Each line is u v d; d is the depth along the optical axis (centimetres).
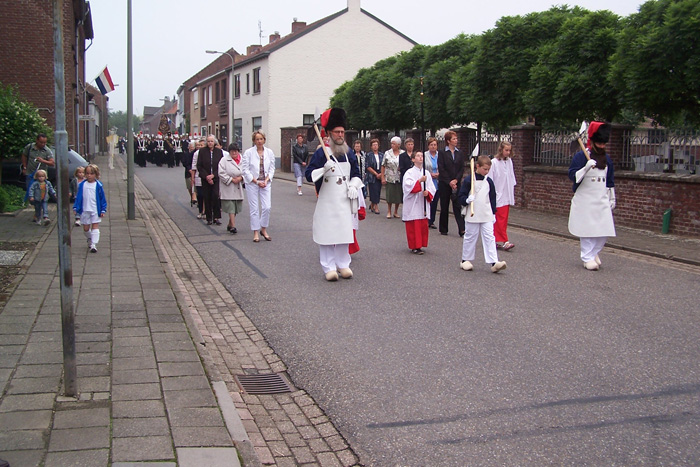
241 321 699
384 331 652
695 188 1217
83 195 990
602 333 643
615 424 446
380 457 405
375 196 1675
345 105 2859
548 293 802
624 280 879
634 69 1240
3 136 1545
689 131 1264
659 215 1293
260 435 432
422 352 590
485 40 1738
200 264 998
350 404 484
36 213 1269
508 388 508
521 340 621
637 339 625
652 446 415
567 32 1498
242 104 4488
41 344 555
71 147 2445
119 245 1077
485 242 920
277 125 3991
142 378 485
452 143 1283
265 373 554
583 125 980
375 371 547
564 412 464
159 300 720
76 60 2844
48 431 394
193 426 407
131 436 390
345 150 868
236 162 1301
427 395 497
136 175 3116
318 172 844
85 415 417
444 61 2072
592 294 798
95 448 374
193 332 609
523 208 1722
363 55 4075
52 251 996
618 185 1385
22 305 680
